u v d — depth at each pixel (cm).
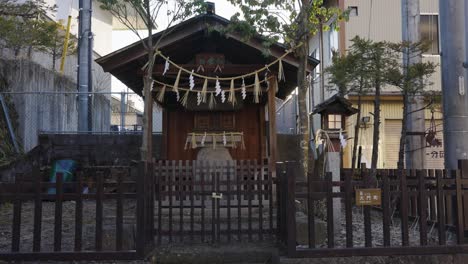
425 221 610
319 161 856
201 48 989
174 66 925
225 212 798
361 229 790
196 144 975
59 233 580
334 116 909
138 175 592
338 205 763
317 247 616
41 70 1566
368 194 598
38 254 570
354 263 584
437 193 614
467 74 895
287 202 587
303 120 812
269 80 937
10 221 888
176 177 709
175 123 1071
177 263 621
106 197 591
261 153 1058
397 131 1611
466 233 623
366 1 1638
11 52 1595
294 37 824
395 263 589
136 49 887
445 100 907
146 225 603
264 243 666
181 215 666
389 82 1001
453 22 905
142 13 856
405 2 1105
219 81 960
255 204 811
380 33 1628
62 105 1712
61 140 1381
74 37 1870
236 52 995
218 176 668
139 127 1959
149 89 833
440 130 1418
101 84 2219
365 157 1583
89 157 1374
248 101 1079
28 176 585
